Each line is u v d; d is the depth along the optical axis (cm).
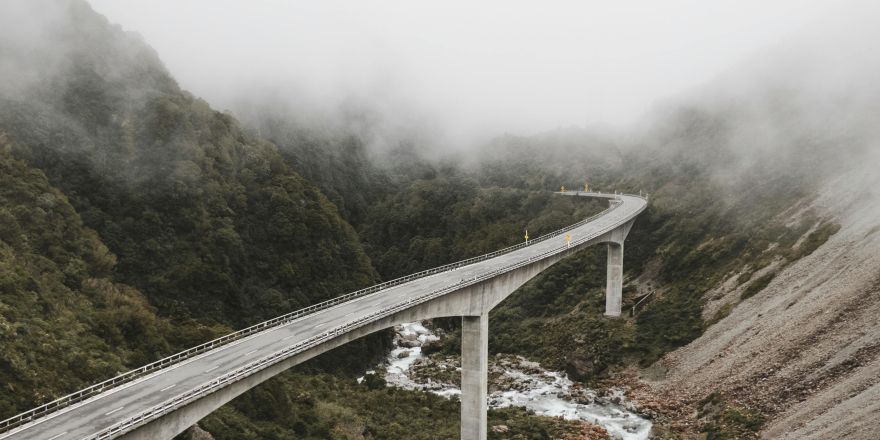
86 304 6350
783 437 5188
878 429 4512
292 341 4991
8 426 3484
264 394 6234
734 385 6425
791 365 6097
